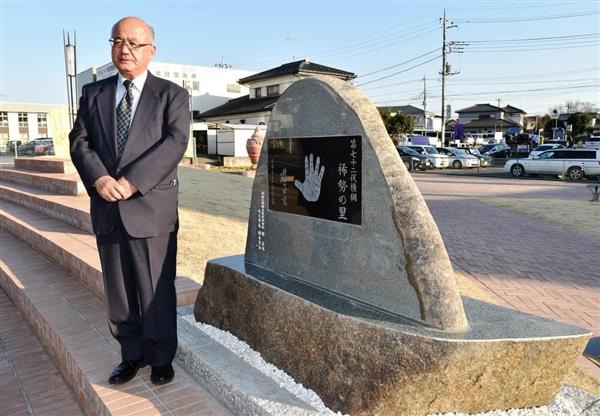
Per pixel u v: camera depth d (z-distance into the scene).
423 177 23.53
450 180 21.62
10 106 44.31
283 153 2.99
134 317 2.77
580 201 13.41
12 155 30.39
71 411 3.01
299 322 2.56
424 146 30.02
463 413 2.22
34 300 4.07
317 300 2.53
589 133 58.59
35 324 4.08
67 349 3.19
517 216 10.66
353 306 2.44
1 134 44.38
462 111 73.75
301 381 2.53
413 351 2.07
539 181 21.30
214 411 2.52
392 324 2.19
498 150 38.12
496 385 2.18
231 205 8.21
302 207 2.86
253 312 2.91
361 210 2.46
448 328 2.15
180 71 34.72
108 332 3.45
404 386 2.12
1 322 4.41
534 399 2.30
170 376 2.80
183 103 2.66
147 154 2.46
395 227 2.29
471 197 14.72
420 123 60.81
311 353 2.48
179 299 3.70
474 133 64.31
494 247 7.46
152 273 2.66
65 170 8.54
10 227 6.59
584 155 22.38
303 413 2.23
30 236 5.78
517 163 23.94
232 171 18.91
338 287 2.63
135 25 2.54
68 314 3.77
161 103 2.61
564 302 4.87
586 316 4.48
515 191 16.86
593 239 8.09
